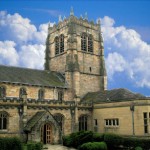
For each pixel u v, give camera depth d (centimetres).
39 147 4988
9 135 5900
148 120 6091
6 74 7256
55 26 9525
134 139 5331
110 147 5481
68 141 5891
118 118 6688
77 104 7119
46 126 6222
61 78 8500
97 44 9425
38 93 7381
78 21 9025
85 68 8856
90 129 7388
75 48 8638
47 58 9606
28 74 7844
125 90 7450
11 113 6047
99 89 9062
